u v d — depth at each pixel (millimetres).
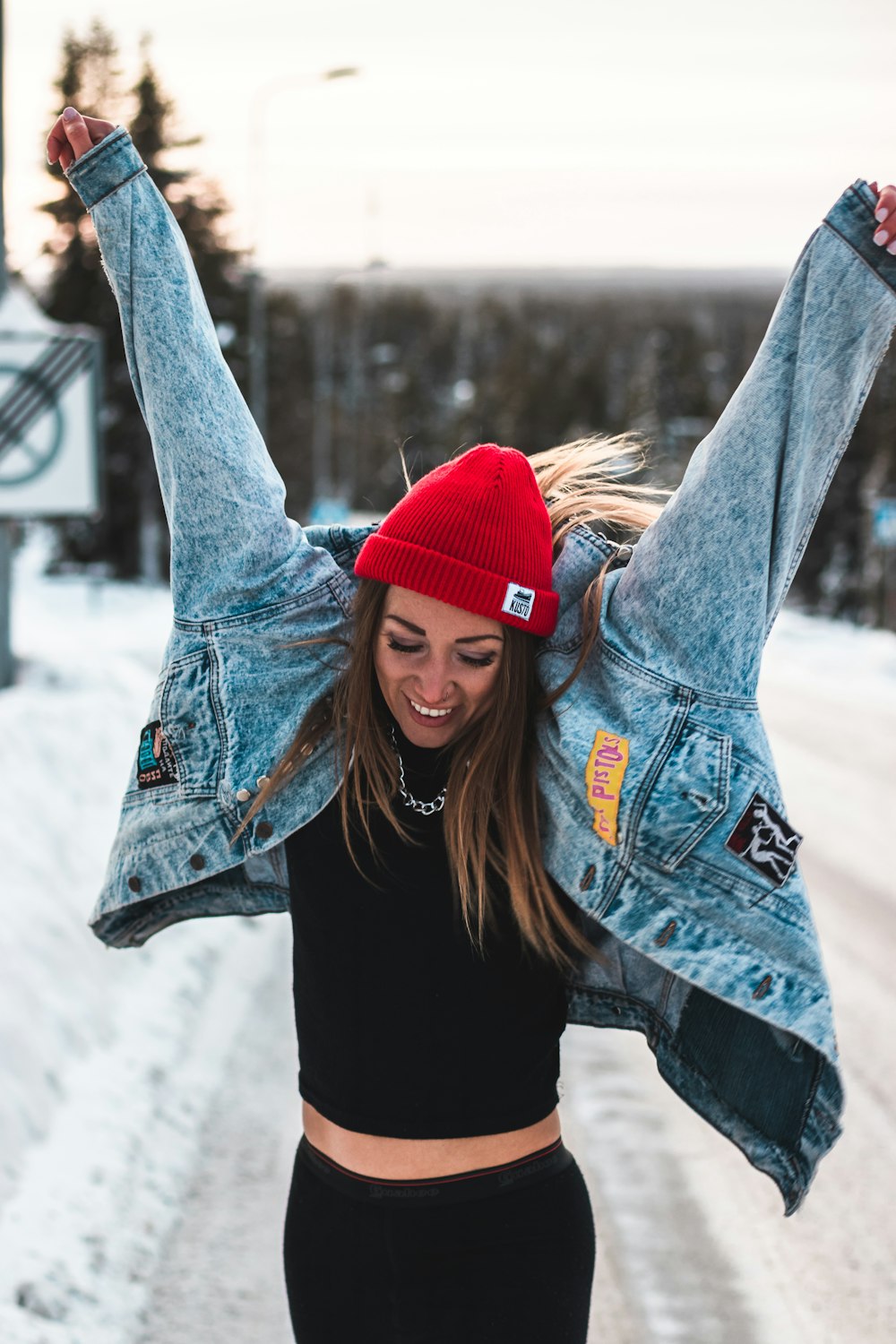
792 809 9039
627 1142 3984
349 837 1756
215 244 30484
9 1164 3285
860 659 20719
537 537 1684
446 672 1672
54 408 8047
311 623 1898
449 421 93062
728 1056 1842
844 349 1645
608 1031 5008
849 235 1618
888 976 5527
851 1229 3496
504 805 1710
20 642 14688
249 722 1878
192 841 1920
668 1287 3186
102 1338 2756
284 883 2072
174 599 1931
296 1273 1846
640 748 1695
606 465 1974
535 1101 1767
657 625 1708
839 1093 1743
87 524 31031
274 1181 3527
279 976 5336
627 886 1718
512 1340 1690
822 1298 3156
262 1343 2809
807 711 14484
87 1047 4070
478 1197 1735
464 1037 1733
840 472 38875
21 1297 2799
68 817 5734
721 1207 3602
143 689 9367
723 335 111500
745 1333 2992
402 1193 1742
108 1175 3404
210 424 1877
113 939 2117
